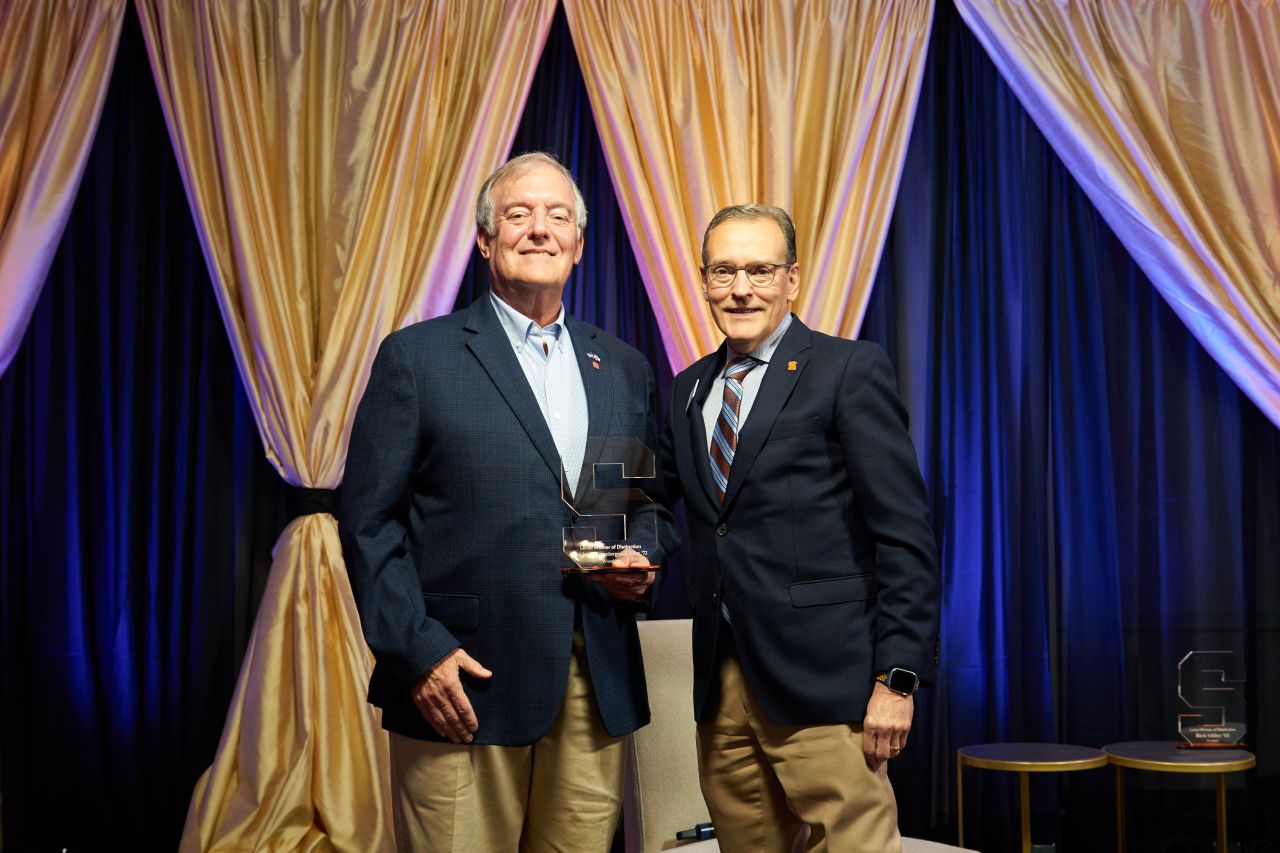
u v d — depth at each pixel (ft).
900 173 12.20
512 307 6.55
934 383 12.61
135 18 12.44
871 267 12.01
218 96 11.78
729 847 6.38
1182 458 12.46
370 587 5.80
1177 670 12.23
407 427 6.09
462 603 5.92
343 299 11.69
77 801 11.71
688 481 6.52
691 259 11.93
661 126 12.17
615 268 12.78
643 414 6.74
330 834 10.45
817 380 6.20
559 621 5.96
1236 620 12.24
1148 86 12.18
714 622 6.22
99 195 12.32
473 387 6.16
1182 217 11.92
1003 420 12.51
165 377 12.29
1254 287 11.98
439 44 12.21
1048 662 12.25
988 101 12.85
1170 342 12.59
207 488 12.19
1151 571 12.41
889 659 5.81
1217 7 12.35
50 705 11.74
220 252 11.79
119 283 12.28
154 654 11.98
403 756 6.04
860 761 5.86
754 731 6.18
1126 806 12.19
